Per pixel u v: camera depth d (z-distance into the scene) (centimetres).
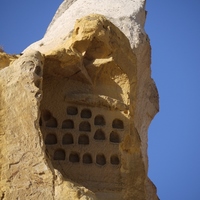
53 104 1712
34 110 1510
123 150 1730
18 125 1499
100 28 1700
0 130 1500
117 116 1727
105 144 1702
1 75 1552
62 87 1723
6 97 1526
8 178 1458
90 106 1717
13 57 1694
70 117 1705
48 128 1697
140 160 1756
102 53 1734
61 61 1677
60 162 1678
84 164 1683
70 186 1454
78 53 1698
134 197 1719
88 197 1453
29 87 1529
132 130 1747
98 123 1716
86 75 1723
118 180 1694
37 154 1475
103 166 1691
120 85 1759
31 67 1547
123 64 1748
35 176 1459
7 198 1441
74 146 1689
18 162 1468
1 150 1483
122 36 1761
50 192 1448
